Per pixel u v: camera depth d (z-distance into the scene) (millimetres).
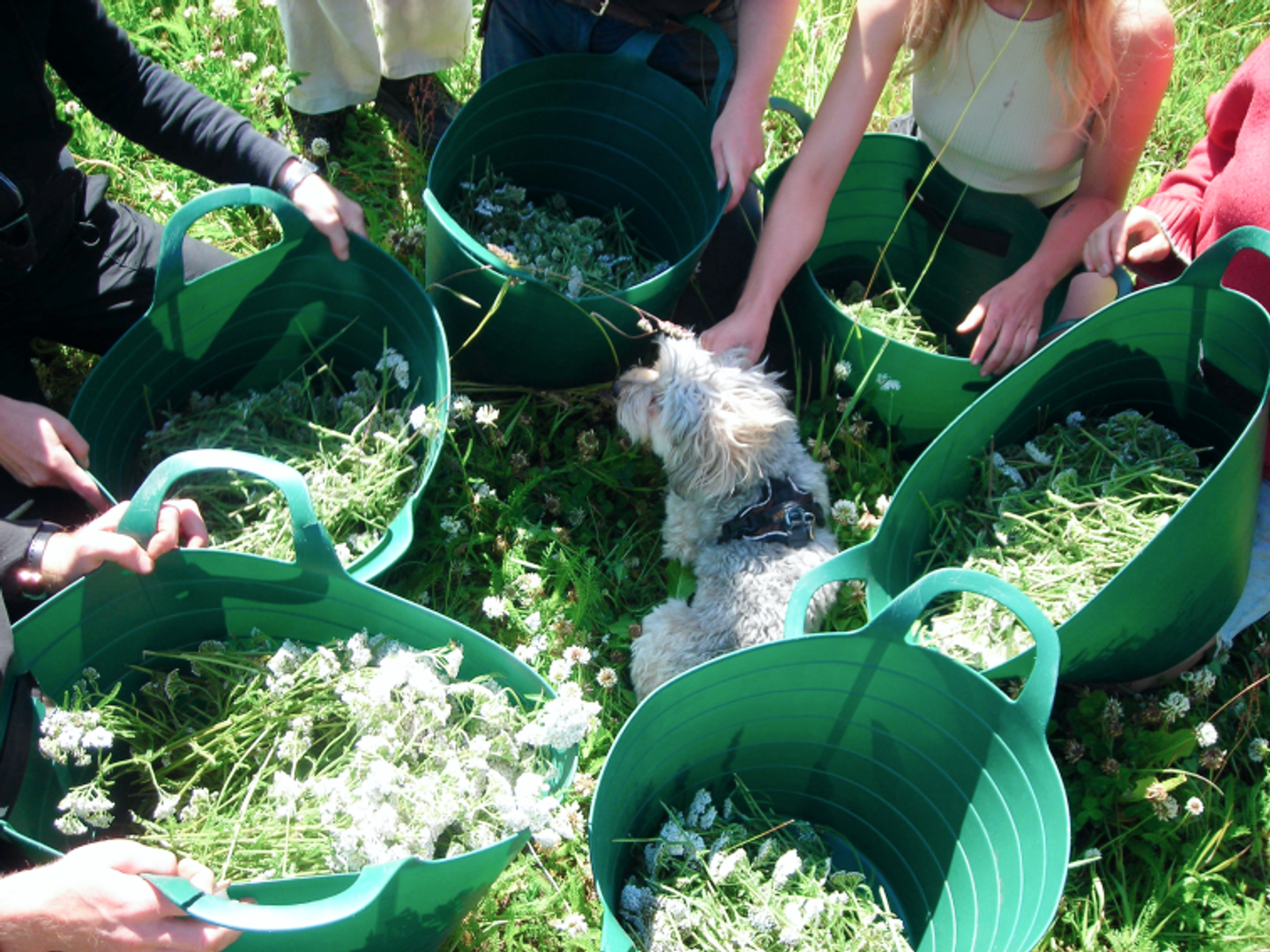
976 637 1481
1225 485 1275
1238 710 1579
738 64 1720
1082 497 1587
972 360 1639
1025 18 1650
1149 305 1535
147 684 1342
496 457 1707
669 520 1702
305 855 1215
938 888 1380
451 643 1313
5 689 1166
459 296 1550
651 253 1897
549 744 1253
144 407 1550
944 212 1905
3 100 1409
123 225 1604
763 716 1376
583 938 1322
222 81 2002
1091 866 1465
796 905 1286
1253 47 2424
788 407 1874
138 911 1031
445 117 2100
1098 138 1742
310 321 1642
